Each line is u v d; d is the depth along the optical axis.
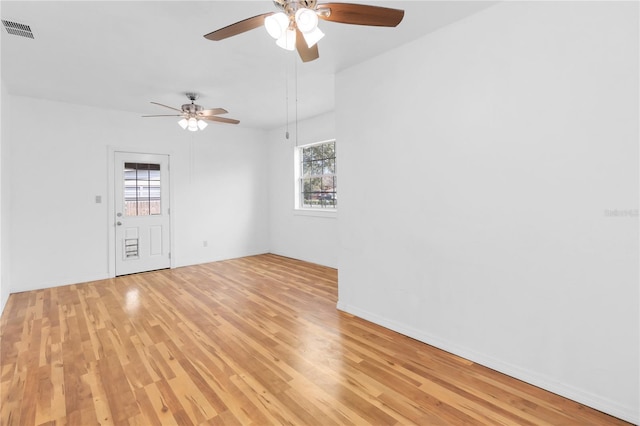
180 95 4.23
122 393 2.04
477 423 1.76
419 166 2.72
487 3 2.21
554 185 2.01
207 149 5.91
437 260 2.63
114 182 4.92
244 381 2.16
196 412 1.86
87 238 4.69
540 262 2.08
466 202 2.43
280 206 6.54
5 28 2.50
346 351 2.58
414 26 2.50
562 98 1.96
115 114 4.91
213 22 2.44
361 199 3.24
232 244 6.29
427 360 2.44
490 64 2.26
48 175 4.39
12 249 4.14
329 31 2.56
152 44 2.79
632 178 1.75
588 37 1.86
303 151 6.12
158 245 5.36
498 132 2.24
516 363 2.20
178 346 2.66
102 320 3.21
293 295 3.99
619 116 1.78
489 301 2.33
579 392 1.94
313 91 4.11
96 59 3.09
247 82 3.76
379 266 3.09
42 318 3.26
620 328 1.80
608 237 1.83
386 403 1.93
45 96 4.21
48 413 1.86
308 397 1.99
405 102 2.80
